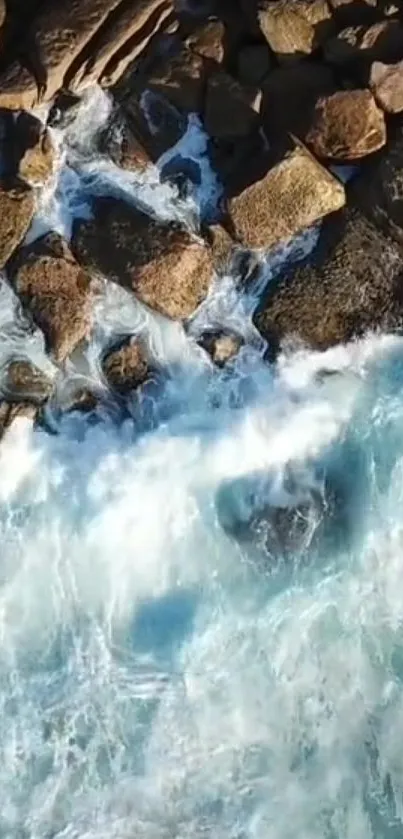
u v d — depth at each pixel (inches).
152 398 340.8
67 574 335.3
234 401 341.7
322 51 329.1
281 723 334.3
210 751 332.2
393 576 339.9
